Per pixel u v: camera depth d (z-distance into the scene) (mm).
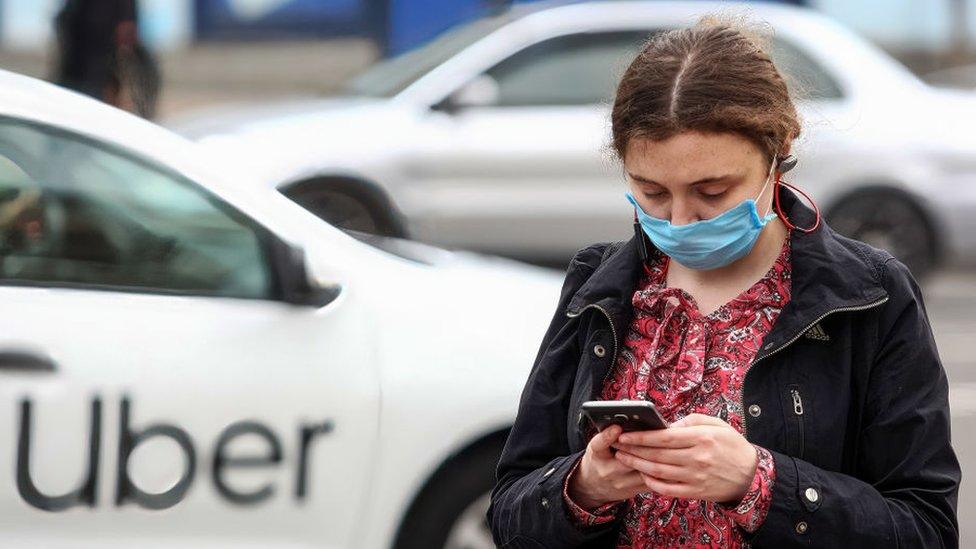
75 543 12203
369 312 13273
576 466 7211
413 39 49125
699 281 7414
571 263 7875
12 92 13039
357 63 64062
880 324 7180
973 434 22125
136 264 12828
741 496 6852
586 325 7566
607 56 30656
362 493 13008
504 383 13438
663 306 7363
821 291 7129
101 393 12289
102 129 13070
